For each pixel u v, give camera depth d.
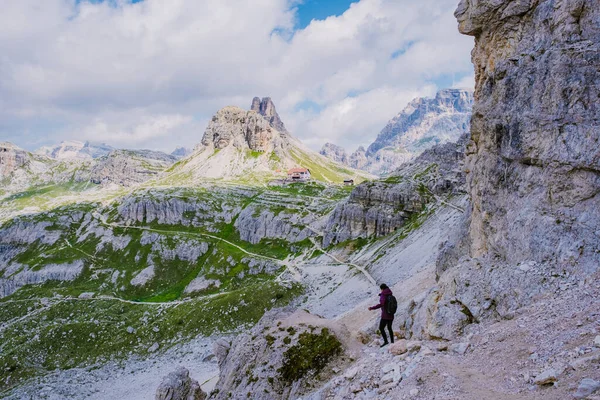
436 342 24.84
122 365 123.56
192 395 58.06
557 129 28.58
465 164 52.28
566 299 21.48
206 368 110.50
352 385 22.14
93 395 105.50
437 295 30.33
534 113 30.91
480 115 39.94
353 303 107.56
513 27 39.66
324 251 183.38
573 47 30.30
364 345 31.88
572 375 14.94
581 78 28.31
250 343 36.81
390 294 27.41
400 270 111.00
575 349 16.38
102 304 175.50
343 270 150.00
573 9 31.84
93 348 134.75
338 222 188.12
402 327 33.53
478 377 17.97
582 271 23.31
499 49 41.66
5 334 150.25
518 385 16.20
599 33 30.16
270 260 196.50
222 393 34.88
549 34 34.47
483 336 22.11
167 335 136.50
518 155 31.92
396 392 18.98
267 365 32.47
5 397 107.00
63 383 112.25
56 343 135.50
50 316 163.38
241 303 143.12
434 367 19.45
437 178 173.88
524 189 31.03
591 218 25.03
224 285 188.38
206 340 130.00
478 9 42.53
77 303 175.38
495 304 25.39
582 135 27.00
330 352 30.77
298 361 31.11
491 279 27.12
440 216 135.00
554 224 26.70
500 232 31.88
